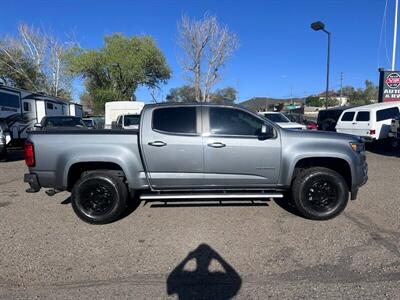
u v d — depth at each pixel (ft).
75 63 135.95
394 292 12.19
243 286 12.82
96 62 135.03
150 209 22.26
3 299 12.13
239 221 19.84
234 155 19.62
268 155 19.67
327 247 16.08
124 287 12.87
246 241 16.97
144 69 139.23
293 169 19.72
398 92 72.38
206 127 19.80
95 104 153.69
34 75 147.54
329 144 19.79
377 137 52.85
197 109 20.02
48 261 15.06
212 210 21.90
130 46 137.08
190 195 19.80
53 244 16.90
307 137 20.01
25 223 20.02
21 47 145.69
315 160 20.34
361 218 20.10
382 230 18.13
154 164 19.58
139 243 16.93
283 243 16.65
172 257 15.35
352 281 13.01
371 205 22.66
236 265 14.51
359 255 15.17
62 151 19.56
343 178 19.81
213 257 15.28
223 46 83.66
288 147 19.74
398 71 71.97
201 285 12.95
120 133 19.80
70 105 99.40
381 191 26.45
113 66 134.72
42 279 13.53
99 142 19.63
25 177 19.94
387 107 53.42
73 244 16.88
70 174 19.90
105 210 19.62
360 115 55.31
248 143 19.62
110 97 134.31
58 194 26.86
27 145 19.76
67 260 15.15
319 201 19.80
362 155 20.29
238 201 23.52
